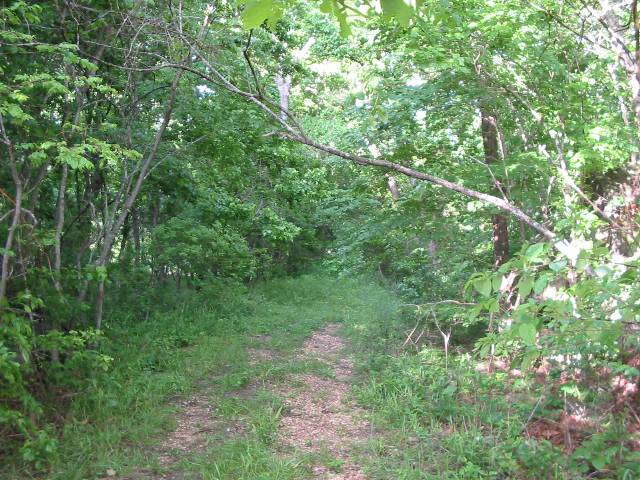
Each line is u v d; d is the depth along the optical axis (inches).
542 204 296.7
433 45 269.9
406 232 400.5
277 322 502.3
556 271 100.3
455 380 285.9
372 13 159.6
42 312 253.1
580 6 268.1
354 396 297.4
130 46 289.4
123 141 320.5
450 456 209.6
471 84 292.7
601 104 280.7
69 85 269.1
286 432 247.3
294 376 335.3
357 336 433.4
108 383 266.5
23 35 220.1
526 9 263.1
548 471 191.3
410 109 318.0
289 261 893.2
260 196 539.2
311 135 564.4
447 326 393.4
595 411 222.1
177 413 267.4
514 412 245.6
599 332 104.1
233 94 342.3
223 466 205.9
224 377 319.9
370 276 567.5
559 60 303.9
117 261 474.6
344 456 221.6
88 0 282.0
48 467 198.5
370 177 383.6
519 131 314.7
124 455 216.5
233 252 579.2
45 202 322.0
